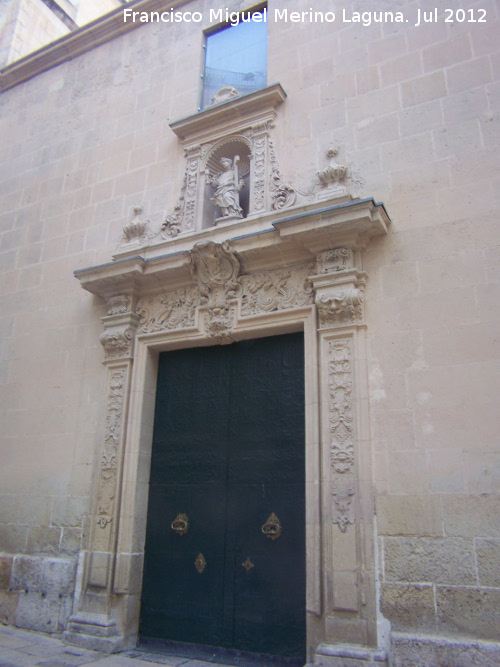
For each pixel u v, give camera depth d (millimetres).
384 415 6602
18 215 11617
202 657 7133
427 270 6914
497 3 7637
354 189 7820
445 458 6141
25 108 12750
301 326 7652
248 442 7777
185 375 8711
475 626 5539
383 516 6246
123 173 10438
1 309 10898
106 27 11953
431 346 6594
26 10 14992
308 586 6383
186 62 10641
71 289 10109
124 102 11117
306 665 6086
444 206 7082
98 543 7996
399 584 5961
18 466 9398
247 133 9180
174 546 7871
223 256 8148
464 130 7289
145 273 8773
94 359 9281
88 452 8719
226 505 7656
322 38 9078
